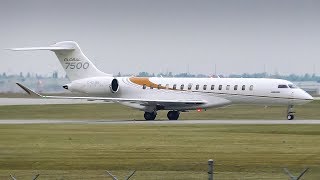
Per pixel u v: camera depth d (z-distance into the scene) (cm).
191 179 8388
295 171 8838
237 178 8369
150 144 11819
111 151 10844
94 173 8825
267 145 11625
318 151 10775
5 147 11381
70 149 11100
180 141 12300
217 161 9712
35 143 11981
